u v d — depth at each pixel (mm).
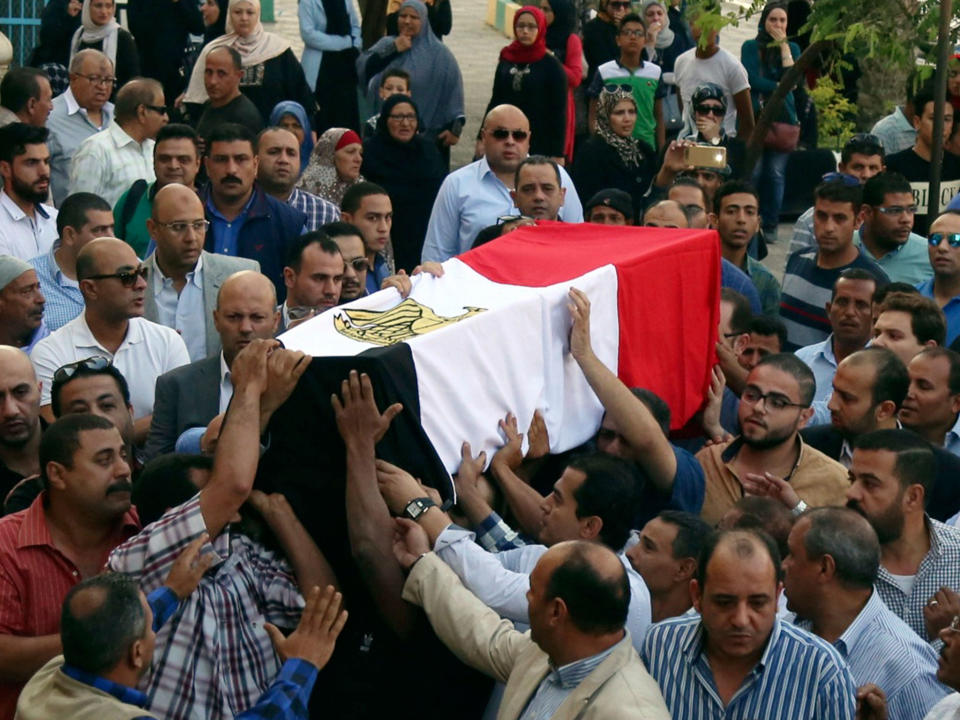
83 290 6734
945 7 8680
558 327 5488
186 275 7422
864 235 8867
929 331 6820
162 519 4551
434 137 11844
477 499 5000
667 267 5977
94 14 12938
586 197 10914
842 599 4637
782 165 12531
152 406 6848
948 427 6434
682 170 10000
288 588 4684
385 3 14914
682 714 4332
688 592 4926
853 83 13578
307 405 4730
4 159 8594
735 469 5945
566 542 4258
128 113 9820
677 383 6098
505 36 19984
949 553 5281
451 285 5727
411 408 4805
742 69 12219
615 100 10844
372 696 4863
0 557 4867
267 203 8391
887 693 4566
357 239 7613
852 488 5316
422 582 4648
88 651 4047
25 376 5984
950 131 9969
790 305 8523
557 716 4129
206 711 4473
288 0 20828
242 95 10836
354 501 4617
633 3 14523
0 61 12406
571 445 5547
